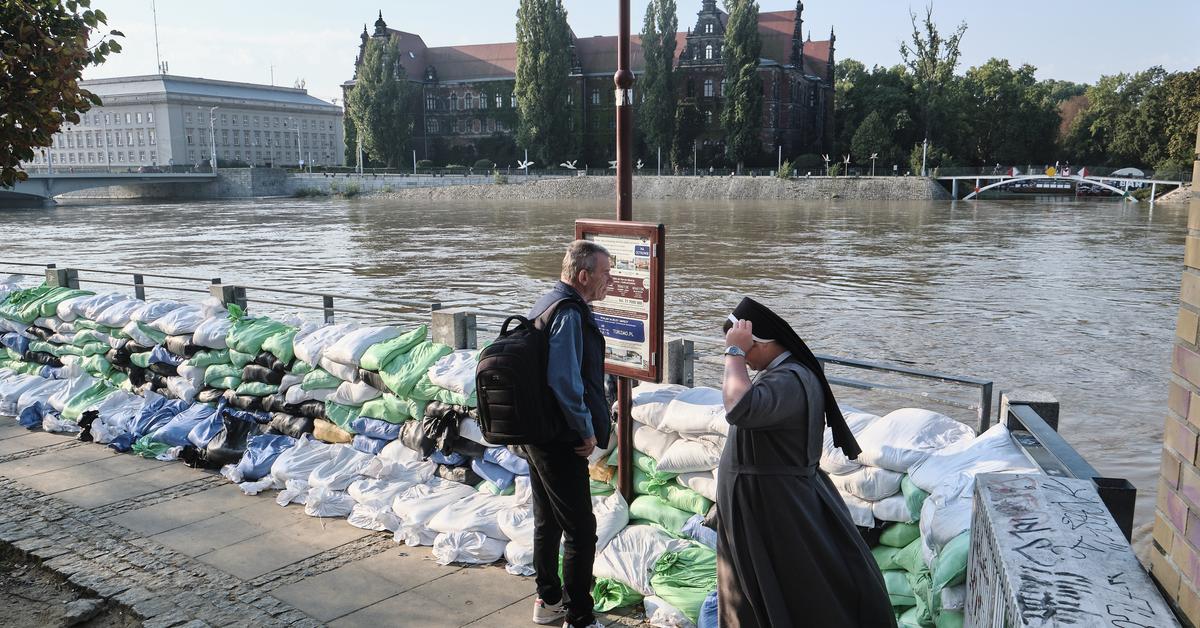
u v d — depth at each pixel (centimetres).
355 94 11806
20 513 552
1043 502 254
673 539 466
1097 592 202
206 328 689
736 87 9862
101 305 774
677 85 10644
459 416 541
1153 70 10531
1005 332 1969
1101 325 2055
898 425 403
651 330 455
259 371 650
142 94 13988
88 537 517
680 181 9881
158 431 660
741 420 300
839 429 321
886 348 1806
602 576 454
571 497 397
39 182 8588
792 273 3030
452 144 13475
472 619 425
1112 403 1380
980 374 1585
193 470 630
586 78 12206
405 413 577
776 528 312
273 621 421
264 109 15362
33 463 646
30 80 552
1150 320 2122
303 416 631
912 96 11000
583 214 6888
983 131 10969
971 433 396
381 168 12562
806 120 11919
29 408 739
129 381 746
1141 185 8494
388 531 523
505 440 380
